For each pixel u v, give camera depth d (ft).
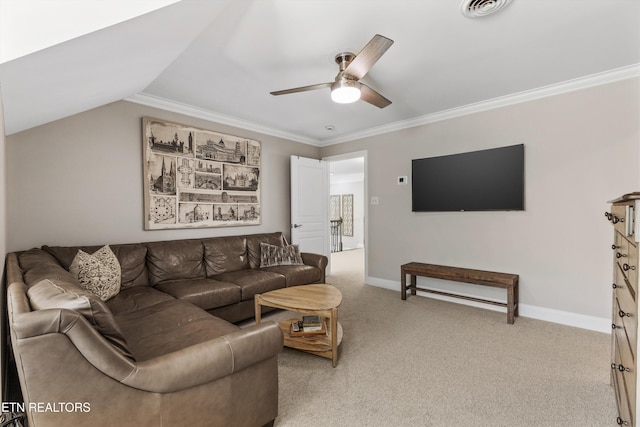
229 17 6.10
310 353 7.91
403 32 6.77
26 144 8.20
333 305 7.41
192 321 6.29
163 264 9.83
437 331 9.29
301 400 5.88
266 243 12.99
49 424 3.22
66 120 8.87
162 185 10.87
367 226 15.42
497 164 11.07
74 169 9.02
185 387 3.96
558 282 9.97
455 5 5.87
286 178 15.76
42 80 5.15
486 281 10.44
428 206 12.97
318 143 17.46
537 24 6.53
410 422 5.25
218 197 12.57
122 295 8.00
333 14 6.09
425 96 10.78
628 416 4.08
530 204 10.48
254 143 13.99
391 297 13.08
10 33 3.96
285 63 8.15
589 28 6.68
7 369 6.10
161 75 8.87
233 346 4.38
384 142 14.61
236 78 9.09
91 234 9.36
